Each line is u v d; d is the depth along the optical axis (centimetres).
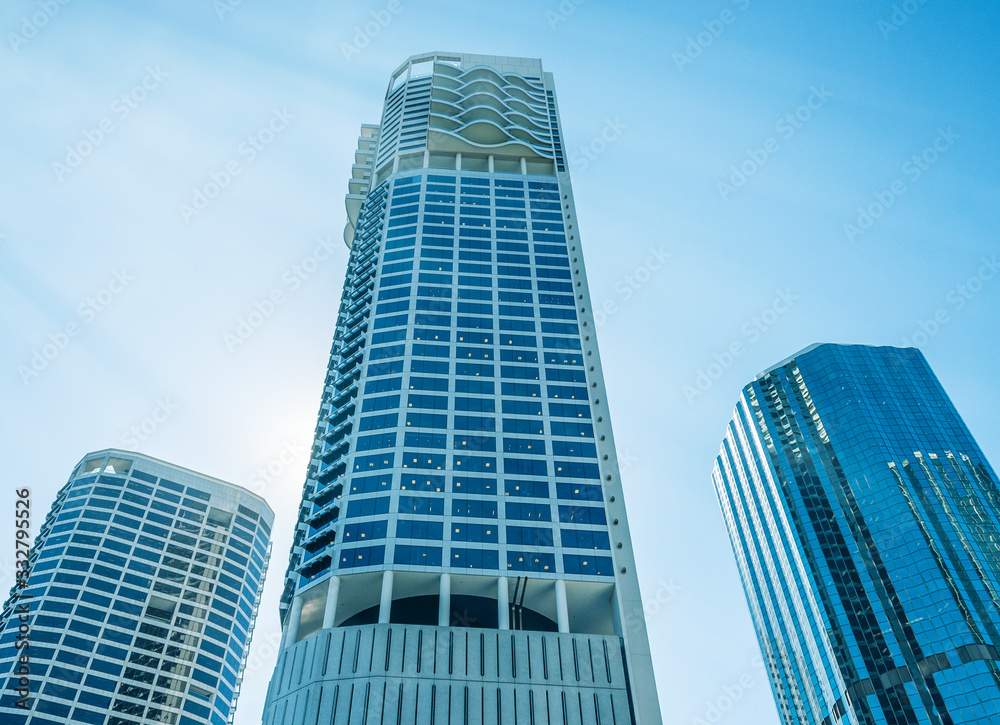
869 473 18050
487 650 9938
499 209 17188
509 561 11031
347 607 11244
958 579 15762
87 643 18562
